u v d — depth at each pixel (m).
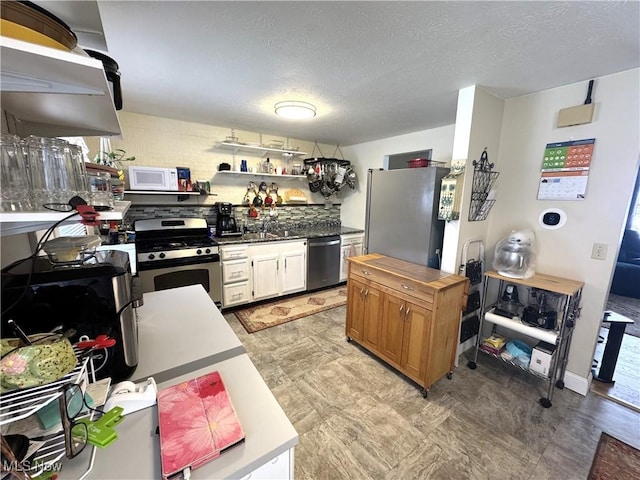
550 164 2.03
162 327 1.24
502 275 2.09
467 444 1.57
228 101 2.36
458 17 1.20
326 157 4.34
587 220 1.90
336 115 2.70
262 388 0.84
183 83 1.97
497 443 1.58
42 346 0.58
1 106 0.85
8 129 0.92
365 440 1.59
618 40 1.35
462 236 2.17
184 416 0.69
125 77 1.87
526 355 2.09
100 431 0.61
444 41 1.39
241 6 1.14
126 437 0.66
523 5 1.11
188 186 3.07
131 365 0.89
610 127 1.76
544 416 1.78
